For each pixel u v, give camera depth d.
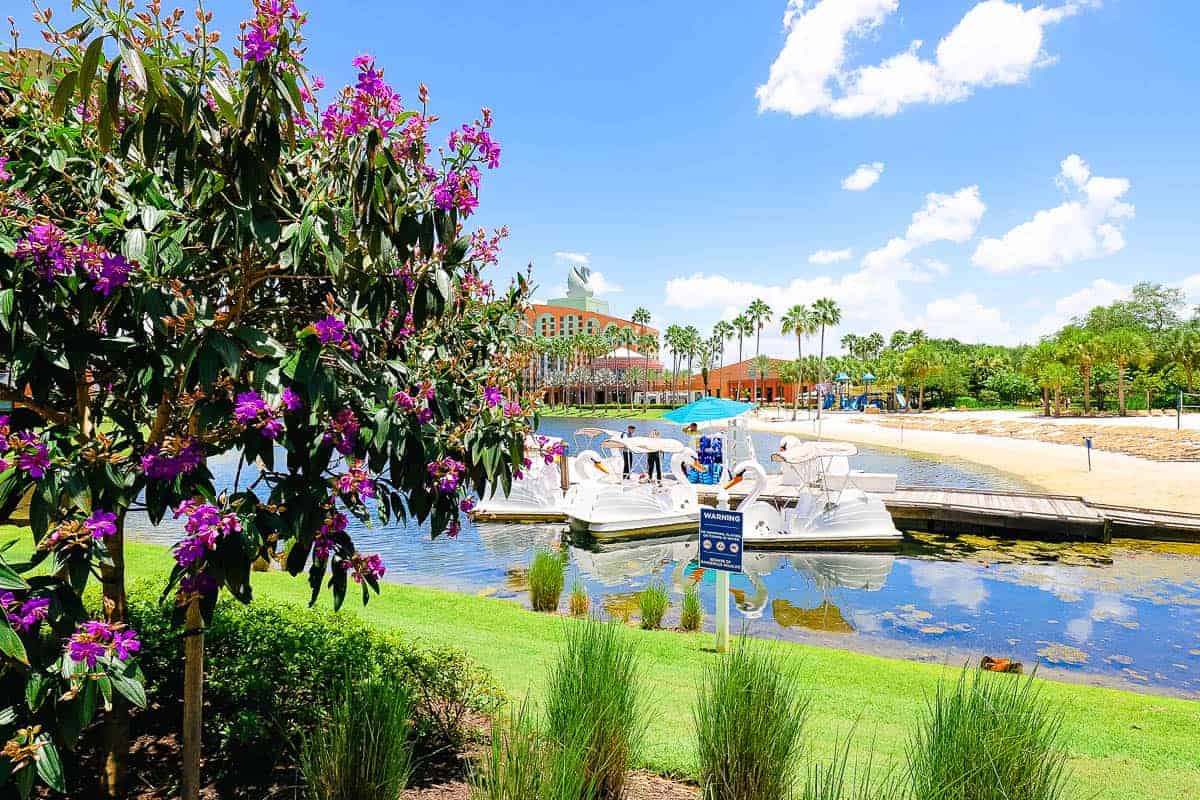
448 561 13.01
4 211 2.05
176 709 3.66
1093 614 9.75
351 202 2.27
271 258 2.23
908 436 47.19
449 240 2.46
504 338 3.49
